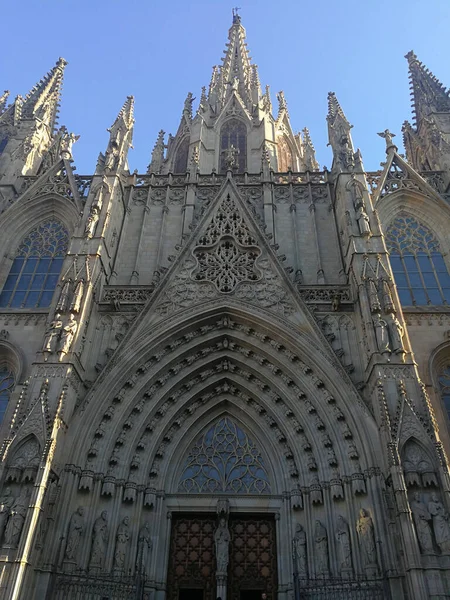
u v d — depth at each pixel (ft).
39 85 160.66
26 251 117.50
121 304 95.45
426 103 153.99
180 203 121.70
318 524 75.41
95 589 68.13
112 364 85.30
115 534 74.33
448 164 125.18
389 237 115.55
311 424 83.41
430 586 58.65
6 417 85.97
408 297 104.63
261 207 119.75
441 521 62.80
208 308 93.20
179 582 78.18
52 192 123.44
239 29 219.82
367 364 81.87
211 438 91.81
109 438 80.38
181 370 91.86
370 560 67.56
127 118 133.08
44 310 101.45
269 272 99.71
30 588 63.26
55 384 77.10
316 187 122.52
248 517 83.61
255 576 78.28
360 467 75.36
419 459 67.67
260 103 174.40
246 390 92.53
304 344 87.30
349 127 123.85
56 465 72.54
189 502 83.51
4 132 144.97
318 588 67.67
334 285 97.09
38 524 65.21
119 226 113.70
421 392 73.67
